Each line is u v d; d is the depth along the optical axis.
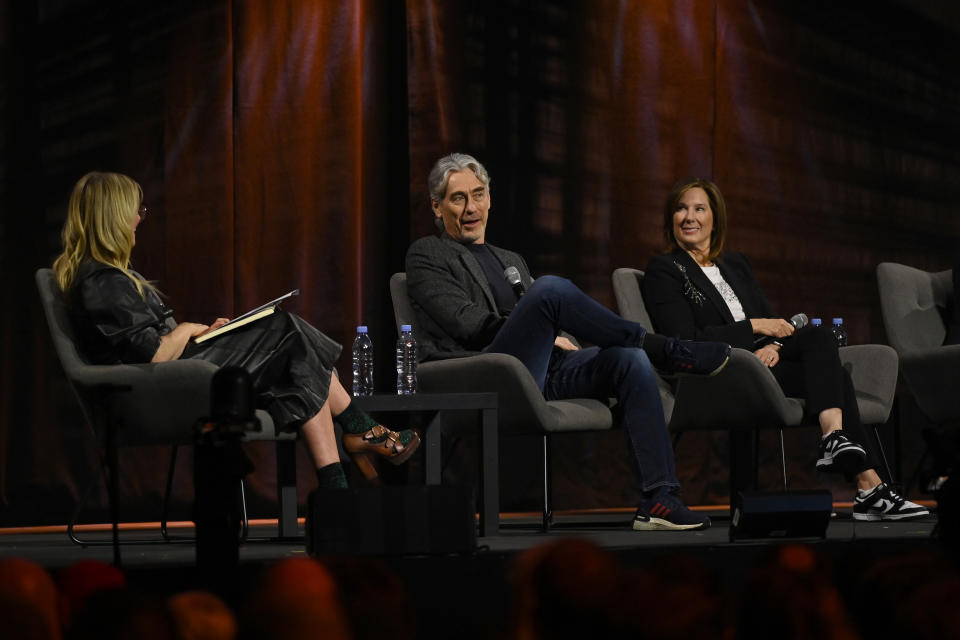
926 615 2.23
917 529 7.48
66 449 11.31
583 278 12.84
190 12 11.80
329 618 1.94
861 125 13.91
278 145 11.99
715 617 2.05
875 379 9.45
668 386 9.27
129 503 11.45
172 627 2.08
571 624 2.04
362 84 12.16
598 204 12.94
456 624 4.82
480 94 12.38
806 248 13.64
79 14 11.55
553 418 8.15
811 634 2.21
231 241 11.84
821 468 8.57
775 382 8.65
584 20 12.96
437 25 12.16
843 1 13.88
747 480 9.26
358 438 7.75
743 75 13.48
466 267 9.27
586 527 9.11
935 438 4.56
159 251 11.65
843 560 2.45
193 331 7.81
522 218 12.59
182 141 11.74
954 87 14.22
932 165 14.14
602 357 8.27
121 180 8.12
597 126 12.98
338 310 12.02
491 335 8.79
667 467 7.91
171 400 7.45
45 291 7.91
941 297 10.30
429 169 12.07
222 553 4.21
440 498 4.88
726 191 13.39
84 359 7.80
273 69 12.01
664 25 13.23
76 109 11.49
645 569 2.11
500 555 4.91
